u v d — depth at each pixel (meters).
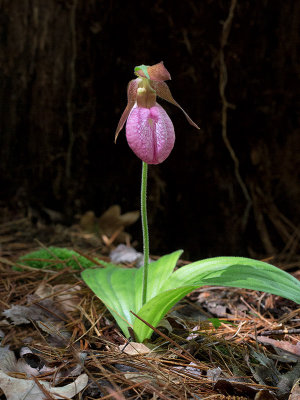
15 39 1.13
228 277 0.73
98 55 1.14
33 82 1.16
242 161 1.15
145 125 0.71
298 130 1.13
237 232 1.16
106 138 1.19
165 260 0.83
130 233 1.22
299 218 1.16
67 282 0.90
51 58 1.15
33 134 1.19
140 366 0.71
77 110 1.18
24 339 0.76
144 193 0.75
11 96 1.17
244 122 1.13
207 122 1.13
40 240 1.08
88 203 1.23
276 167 1.15
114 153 1.20
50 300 0.84
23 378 0.69
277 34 1.08
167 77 0.71
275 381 0.71
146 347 0.74
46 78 1.16
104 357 0.72
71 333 0.78
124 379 0.68
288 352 0.75
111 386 0.68
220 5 1.06
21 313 0.80
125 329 0.77
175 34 1.09
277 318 0.84
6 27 1.13
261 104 1.12
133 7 1.09
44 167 1.20
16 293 0.87
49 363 0.71
